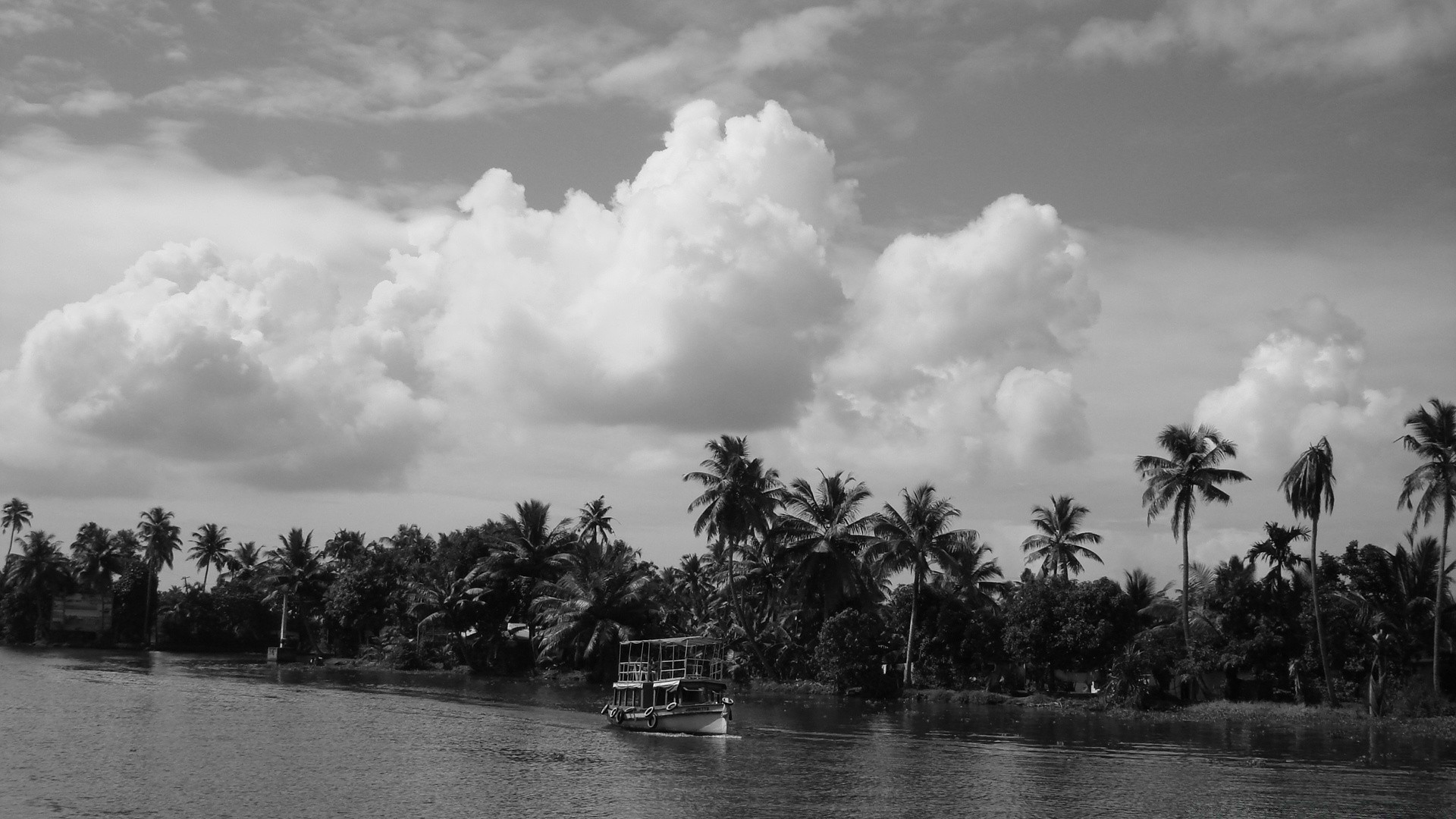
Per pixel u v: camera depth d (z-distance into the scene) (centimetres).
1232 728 7000
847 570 10006
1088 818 3969
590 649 10050
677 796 4272
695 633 11019
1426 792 4481
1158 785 4634
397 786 4372
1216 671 8888
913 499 9806
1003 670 9725
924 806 4153
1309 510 7956
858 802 4209
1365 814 4069
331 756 5088
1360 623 8312
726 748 5672
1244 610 8669
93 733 5644
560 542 12100
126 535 19025
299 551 15188
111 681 9412
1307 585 8725
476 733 6122
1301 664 8325
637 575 10700
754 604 11144
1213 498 8606
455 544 12531
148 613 18225
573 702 8256
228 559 19775
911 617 9794
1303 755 5600
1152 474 8825
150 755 4972
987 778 4778
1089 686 9544
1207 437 8706
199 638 18000
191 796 4041
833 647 9444
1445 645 8212
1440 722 7175
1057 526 11094
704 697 6444
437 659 12419
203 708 7119
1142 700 8250
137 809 3800
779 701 8938
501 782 4519
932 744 5947
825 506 10244
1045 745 5928
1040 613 8862
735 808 4075
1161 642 8712
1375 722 7306
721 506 9881
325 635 15588
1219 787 4584
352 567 14038
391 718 6825
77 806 3825
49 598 17975
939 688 9638
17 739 5384
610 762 5109
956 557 9988
